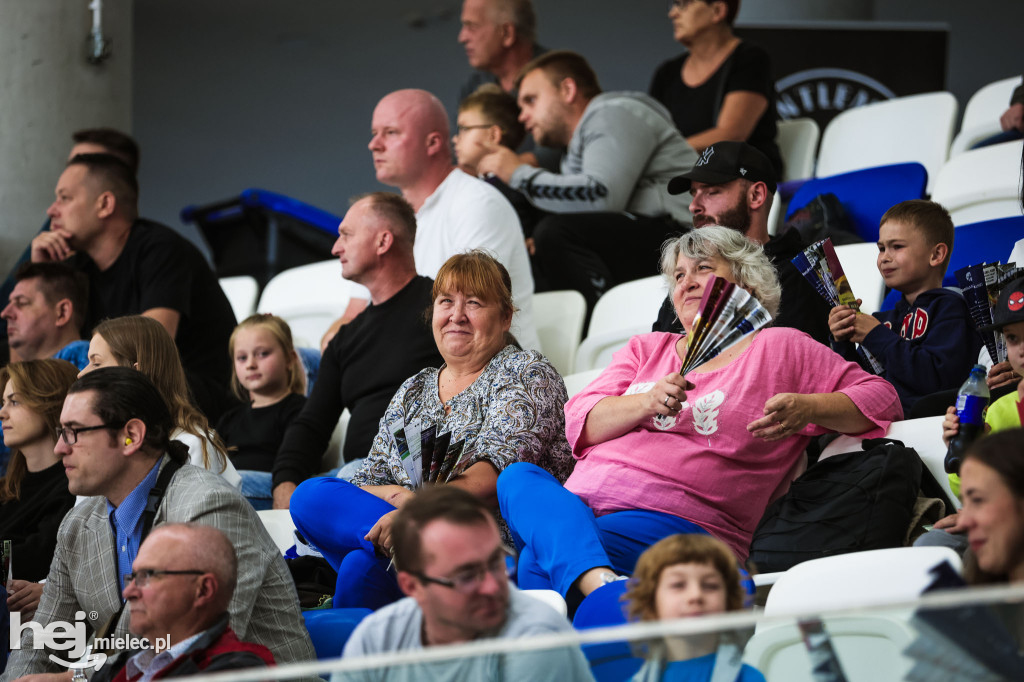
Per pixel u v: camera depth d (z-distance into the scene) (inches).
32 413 422.9
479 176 645.3
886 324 413.1
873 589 249.9
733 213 440.5
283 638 302.0
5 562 365.4
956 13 1024.9
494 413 367.2
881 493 319.6
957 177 548.7
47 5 706.8
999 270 338.3
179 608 271.4
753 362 346.0
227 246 834.2
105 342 401.1
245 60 1242.6
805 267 400.5
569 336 536.4
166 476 318.7
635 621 233.8
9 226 693.3
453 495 234.7
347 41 1234.6
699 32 685.3
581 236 581.0
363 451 447.5
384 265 466.9
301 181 1238.3
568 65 646.5
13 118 698.2
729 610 227.9
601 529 328.8
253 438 509.0
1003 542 221.5
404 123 555.2
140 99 1240.2
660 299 521.0
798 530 319.6
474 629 229.6
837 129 745.6
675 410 330.0
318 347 644.7
